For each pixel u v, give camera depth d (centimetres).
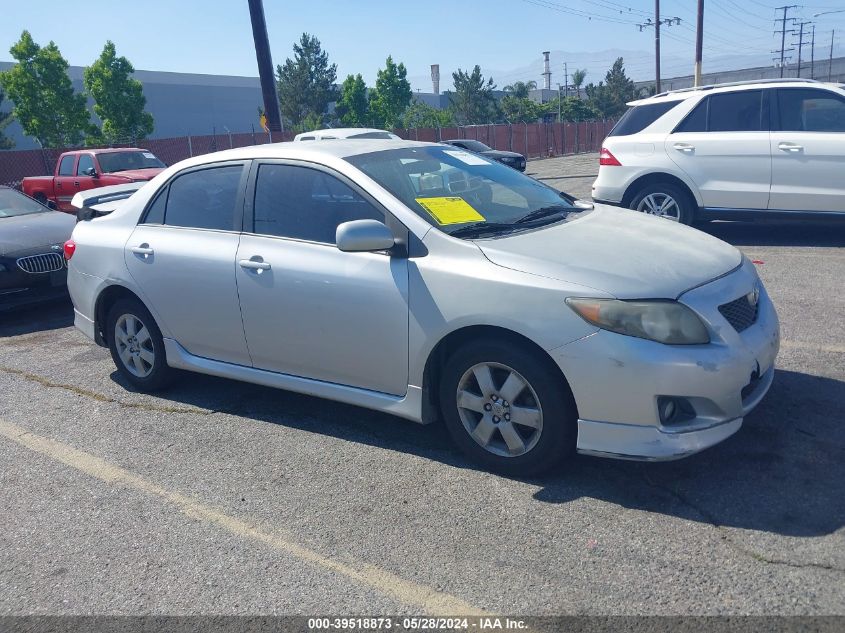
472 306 350
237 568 309
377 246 366
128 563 318
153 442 439
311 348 412
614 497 339
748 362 334
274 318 422
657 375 318
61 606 293
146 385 515
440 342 370
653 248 371
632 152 884
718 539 301
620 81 8050
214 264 444
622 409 325
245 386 522
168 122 5131
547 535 314
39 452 436
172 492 377
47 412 499
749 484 339
